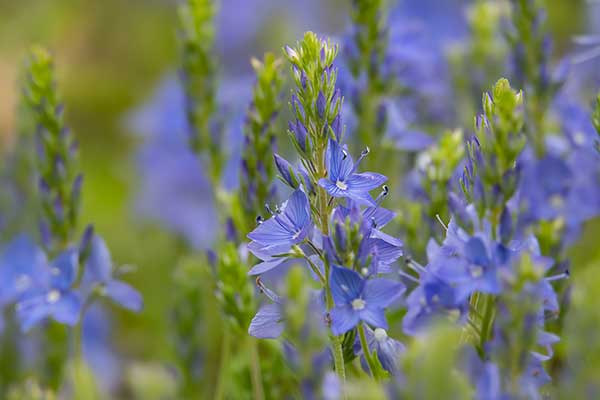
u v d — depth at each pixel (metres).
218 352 0.61
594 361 0.40
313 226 0.41
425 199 0.47
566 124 0.52
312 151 0.41
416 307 0.40
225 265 0.46
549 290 0.40
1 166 0.60
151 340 0.66
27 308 0.48
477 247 0.39
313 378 0.38
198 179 0.71
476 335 0.40
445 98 0.63
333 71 0.41
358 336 0.41
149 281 0.68
